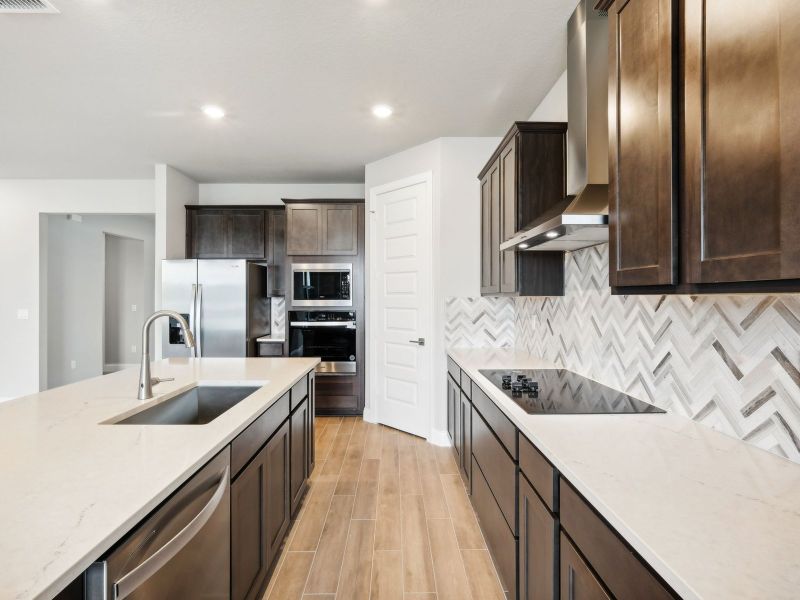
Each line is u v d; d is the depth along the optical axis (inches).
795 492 37.3
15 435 51.0
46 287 200.5
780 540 30.1
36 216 196.5
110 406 65.0
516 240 85.3
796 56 27.7
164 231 173.9
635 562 32.0
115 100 118.4
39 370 196.1
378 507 101.0
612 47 52.4
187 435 51.1
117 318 286.8
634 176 47.6
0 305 195.0
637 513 33.8
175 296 170.1
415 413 152.3
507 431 66.0
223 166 177.0
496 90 113.4
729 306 51.4
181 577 40.6
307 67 102.0
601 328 84.2
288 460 86.2
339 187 203.9
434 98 117.7
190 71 103.4
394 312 160.1
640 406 65.9
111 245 285.6
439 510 99.6
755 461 44.1
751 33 31.2
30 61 98.5
